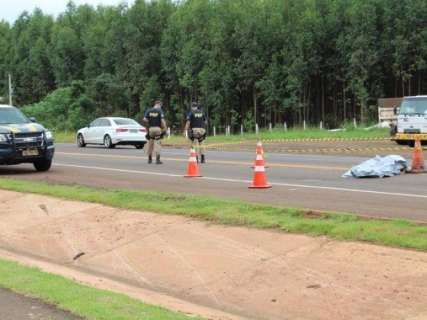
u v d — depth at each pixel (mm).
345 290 7668
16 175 18750
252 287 8352
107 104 72062
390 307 7137
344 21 57125
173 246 10102
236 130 61656
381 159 16750
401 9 53438
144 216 11641
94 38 75562
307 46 57188
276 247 9125
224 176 17109
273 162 21281
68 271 9781
